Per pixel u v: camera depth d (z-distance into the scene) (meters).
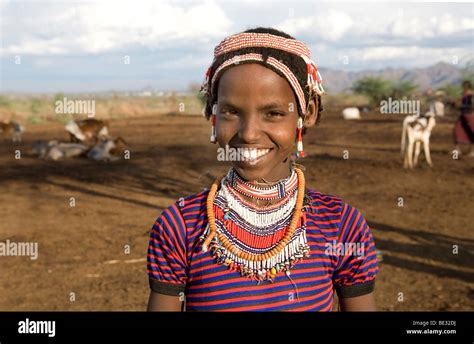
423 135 13.77
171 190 11.38
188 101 46.28
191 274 1.57
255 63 1.50
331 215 1.63
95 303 5.53
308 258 1.56
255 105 1.50
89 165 14.80
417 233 7.97
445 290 5.83
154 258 1.60
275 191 1.62
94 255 7.09
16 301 5.57
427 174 12.73
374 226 8.34
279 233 1.58
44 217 9.05
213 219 1.58
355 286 1.63
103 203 10.15
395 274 6.32
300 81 1.54
